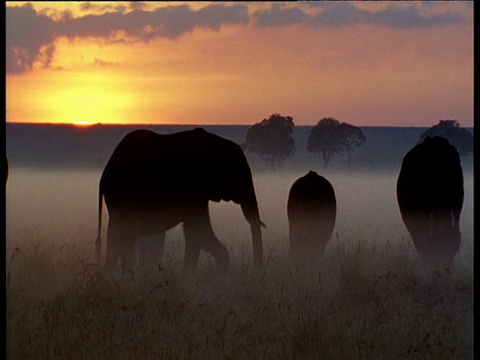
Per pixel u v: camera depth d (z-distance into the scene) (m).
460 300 7.45
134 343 6.13
